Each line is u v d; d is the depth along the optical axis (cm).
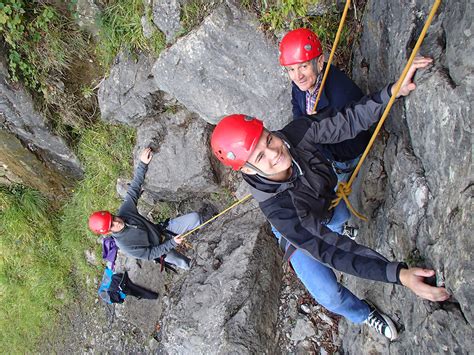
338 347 413
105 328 682
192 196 558
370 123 244
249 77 425
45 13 511
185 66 436
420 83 227
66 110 591
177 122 527
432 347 233
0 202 712
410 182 257
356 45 374
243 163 217
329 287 282
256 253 472
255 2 408
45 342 777
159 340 571
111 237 484
